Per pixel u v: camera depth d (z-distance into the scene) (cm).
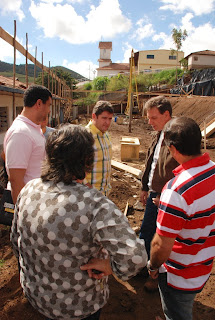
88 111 3484
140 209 472
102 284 141
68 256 122
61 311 129
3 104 839
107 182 291
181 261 157
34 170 224
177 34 3903
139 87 3838
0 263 302
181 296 162
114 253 114
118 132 1706
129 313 245
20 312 234
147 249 282
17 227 138
